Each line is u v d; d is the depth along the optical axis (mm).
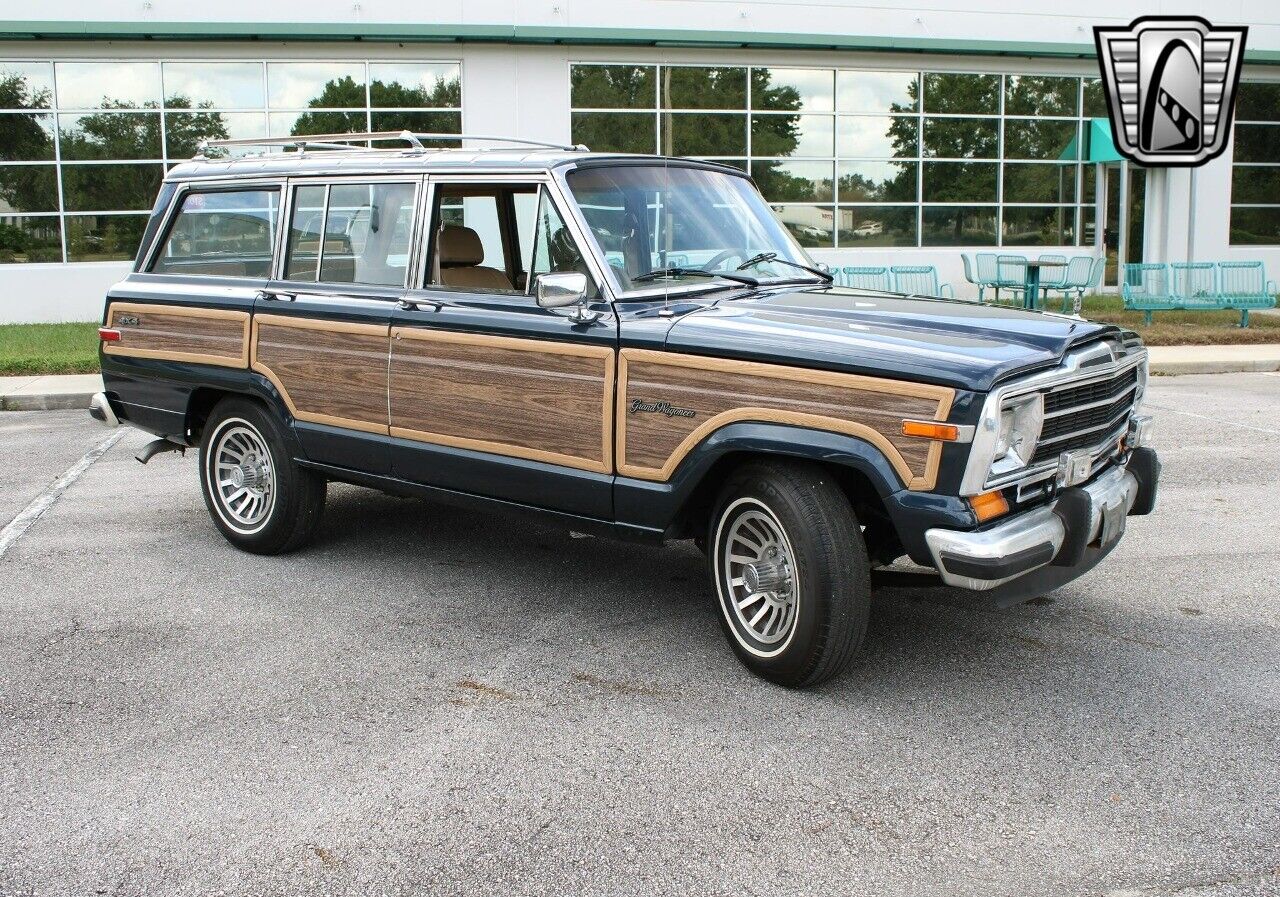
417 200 5363
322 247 5766
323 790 3670
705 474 4418
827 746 3949
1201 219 23250
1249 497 7410
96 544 6492
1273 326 17344
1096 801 3561
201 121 19000
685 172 5402
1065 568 4422
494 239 5309
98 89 18656
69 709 4281
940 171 22094
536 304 4891
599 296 4742
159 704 4324
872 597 5516
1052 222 22891
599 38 19500
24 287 18703
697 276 5055
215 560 6172
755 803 3568
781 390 4188
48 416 11242
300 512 6035
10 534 6703
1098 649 4820
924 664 4668
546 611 5332
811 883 3135
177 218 6441
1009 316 4547
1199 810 3498
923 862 3230
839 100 21375
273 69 19062
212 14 18484
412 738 4035
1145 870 3176
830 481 4227
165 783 3721
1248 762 3807
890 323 4371
